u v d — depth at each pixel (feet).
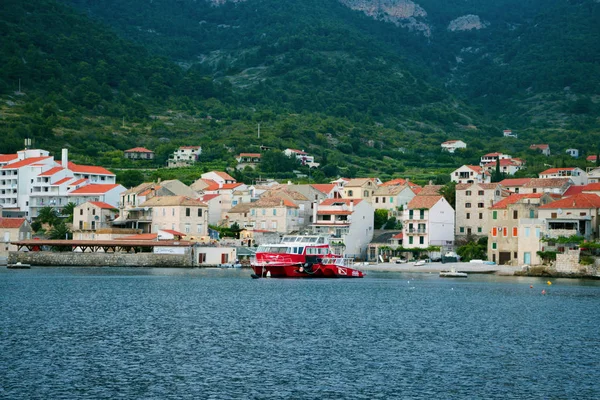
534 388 276.82
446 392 270.26
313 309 460.55
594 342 360.69
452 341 359.25
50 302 475.72
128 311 440.45
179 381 279.08
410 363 311.47
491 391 272.31
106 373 288.51
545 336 375.45
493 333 382.42
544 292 574.15
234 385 274.57
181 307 460.96
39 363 301.22
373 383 279.69
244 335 366.02
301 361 311.68
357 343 349.82
